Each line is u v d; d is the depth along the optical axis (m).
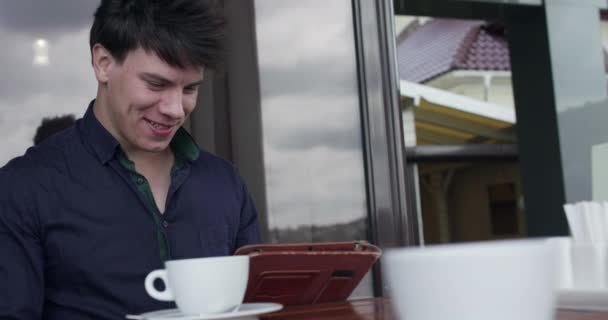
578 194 3.43
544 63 3.50
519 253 0.29
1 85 2.16
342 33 2.45
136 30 1.00
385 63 2.47
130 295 1.06
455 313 0.29
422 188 7.52
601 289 0.70
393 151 2.45
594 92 3.51
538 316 0.30
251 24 2.30
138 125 1.07
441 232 7.51
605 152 3.46
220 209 1.22
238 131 2.25
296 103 2.35
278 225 2.29
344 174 2.40
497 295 0.29
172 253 1.13
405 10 3.30
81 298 1.05
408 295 0.30
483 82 5.52
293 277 0.94
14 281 0.98
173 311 0.76
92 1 2.28
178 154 1.20
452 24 5.73
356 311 0.84
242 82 2.26
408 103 4.83
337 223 2.38
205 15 1.02
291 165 2.32
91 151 1.12
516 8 3.42
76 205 1.07
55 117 2.21
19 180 1.05
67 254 1.05
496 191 7.32
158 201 1.17
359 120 2.45
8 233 1.01
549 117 3.50
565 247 0.77
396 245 2.41
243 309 0.73
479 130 5.46
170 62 0.99
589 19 3.53
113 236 1.08
